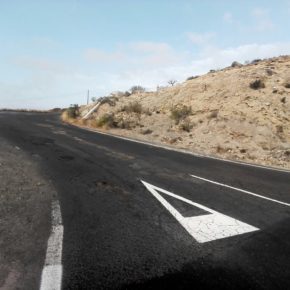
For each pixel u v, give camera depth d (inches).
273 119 779.4
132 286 134.7
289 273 150.9
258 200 279.6
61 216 210.2
